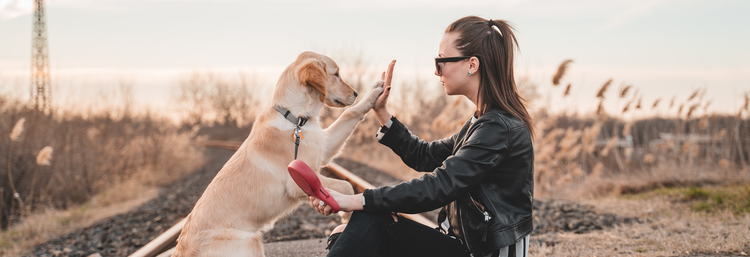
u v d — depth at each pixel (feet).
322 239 11.82
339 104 10.03
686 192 16.11
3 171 21.66
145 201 23.86
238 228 7.60
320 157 8.68
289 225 13.83
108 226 16.61
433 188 5.39
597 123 21.35
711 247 9.43
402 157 7.66
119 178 28.17
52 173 23.76
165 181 34.60
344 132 9.17
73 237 15.40
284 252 10.57
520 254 5.70
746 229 10.53
